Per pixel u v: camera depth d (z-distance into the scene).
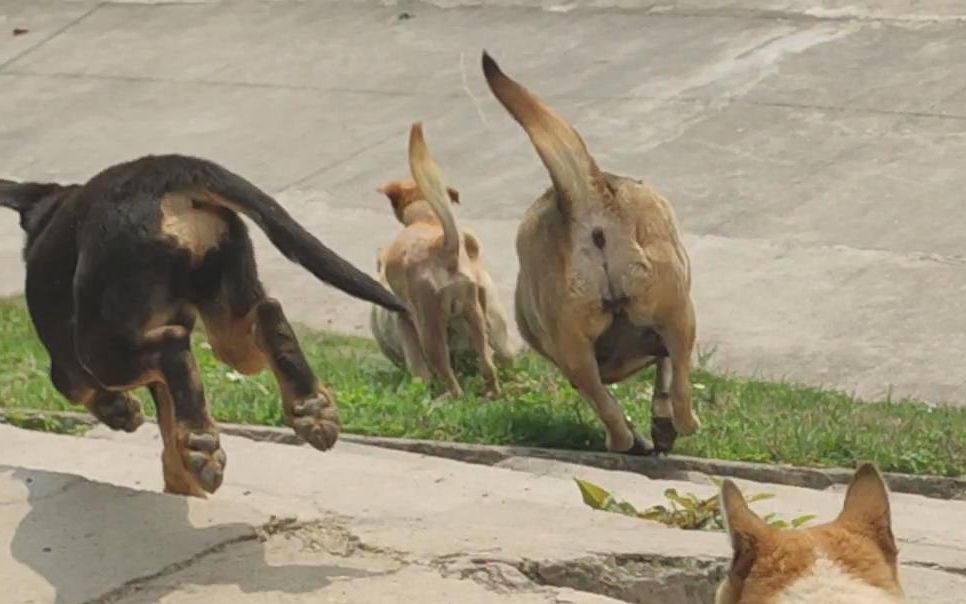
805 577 6.00
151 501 8.57
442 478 11.25
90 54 29.52
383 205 22.92
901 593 6.17
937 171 21.92
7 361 15.76
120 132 26.34
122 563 7.93
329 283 7.96
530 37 27.53
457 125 25.03
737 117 23.92
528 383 16.45
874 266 19.92
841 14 26.58
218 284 8.20
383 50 27.91
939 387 17.20
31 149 26.08
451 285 15.89
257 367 8.46
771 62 25.36
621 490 11.98
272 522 8.41
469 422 14.34
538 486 11.34
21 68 29.28
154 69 28.56
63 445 11.43
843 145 22.84
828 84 24.52
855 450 14.09
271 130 25.69
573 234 13.59
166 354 7.91
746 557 6.16
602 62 26.23
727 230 21.11
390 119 25.52
